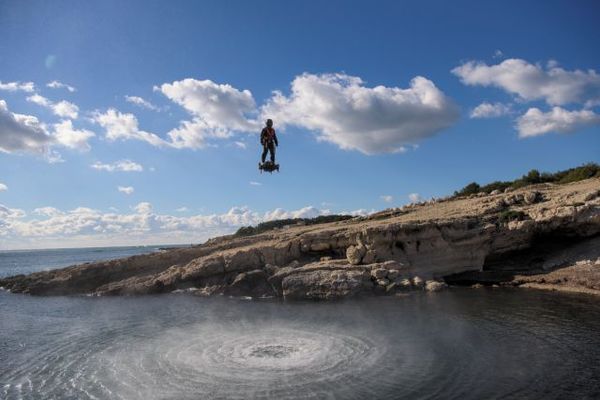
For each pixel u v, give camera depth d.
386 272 40.34
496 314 28.95
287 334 24.77
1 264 131.88
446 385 16.73
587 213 44.66
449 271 45.34
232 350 21.73
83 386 17.56
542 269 44.66
